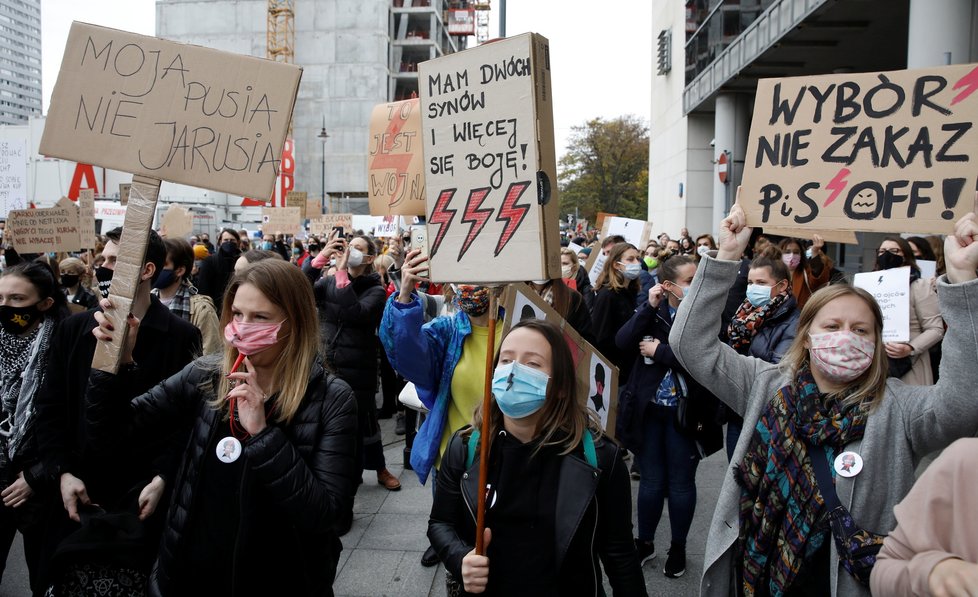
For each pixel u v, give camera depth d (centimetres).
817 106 271
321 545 235
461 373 357
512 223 234
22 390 344
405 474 610
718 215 2577
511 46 233
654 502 423
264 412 229
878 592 165
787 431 234
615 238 795
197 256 994
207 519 226
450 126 248
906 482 220
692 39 2850
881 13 1589
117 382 259
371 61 6097
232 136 277
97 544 261
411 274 336
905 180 256
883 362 231
